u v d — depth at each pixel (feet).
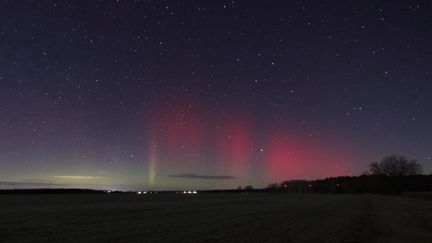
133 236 83.71
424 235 86.79
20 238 80.28
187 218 130.00
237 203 236.43
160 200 288.10
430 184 509.35
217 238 81.20
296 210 170.91
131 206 200.95
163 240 77.82
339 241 77.25
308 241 77.25
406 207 191.62
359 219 125.90
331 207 192.13
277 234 88.02
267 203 234.79
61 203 237.86
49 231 92.32
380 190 507.71
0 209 176.96
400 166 570.46
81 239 78.84
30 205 213.25
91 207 192.13
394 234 88.22
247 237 82.99
